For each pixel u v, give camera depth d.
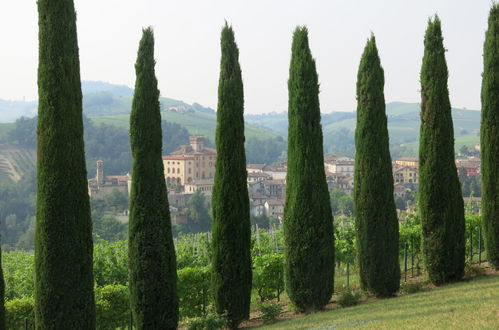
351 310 17.28
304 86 18.70
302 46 18.88
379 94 19.44
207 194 149.00
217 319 17.22
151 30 17.00
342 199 115.88
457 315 13.77
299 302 18.50
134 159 16.77
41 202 14.43
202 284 20.11
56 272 14.36
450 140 19.42
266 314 18.06
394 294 19.23
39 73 14.55
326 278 18.42
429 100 19.42
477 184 104.31
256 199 143.25
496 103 20.12
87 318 14.77
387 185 19.25
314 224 18.39
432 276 19.47
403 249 24.47
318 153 18.67
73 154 14.62
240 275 18.14
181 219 119.44
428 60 19.52
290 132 18.92
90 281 14.91
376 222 19.08
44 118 14.48
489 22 20.22
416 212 28.75
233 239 18.16
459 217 19.39
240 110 18.62
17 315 16.88
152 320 16.56
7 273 23.05
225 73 18.52
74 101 14.75
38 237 14.47
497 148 20.16
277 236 30.17
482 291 16.64
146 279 16.56
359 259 19.48
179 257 26.08
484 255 25.58
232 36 18.72
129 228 16.81
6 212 118.38
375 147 19.27
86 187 14.94
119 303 18.48
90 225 14.98
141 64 16.83
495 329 11.94
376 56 19.50
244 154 18.64
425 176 19.44
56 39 14.54
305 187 18.48
